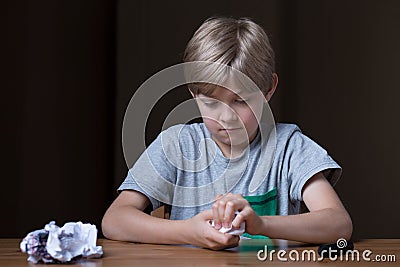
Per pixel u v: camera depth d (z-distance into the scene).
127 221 1.16
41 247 0.86
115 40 3.01
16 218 2.58
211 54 1.22
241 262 0.88
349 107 3.09
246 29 1.28
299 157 1.35
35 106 2.66
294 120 3.06
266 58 1.29
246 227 1.03
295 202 1.38
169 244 1.10
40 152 2.67
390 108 3.11
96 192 2.93
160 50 3.02
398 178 3.10
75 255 0.88
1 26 2.53
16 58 2.58
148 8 3.02
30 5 2.64
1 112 2.53
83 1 2.87
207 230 1.01
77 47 2.84
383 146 3.10
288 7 3.05
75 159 2.83
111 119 3.00
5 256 0.94
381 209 3.10
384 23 3.11
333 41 3.08
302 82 3.06
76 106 2.84
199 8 3.02
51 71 2.72
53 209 2.72
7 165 2.55
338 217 1.17
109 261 0.88
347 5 3.09
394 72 3.10
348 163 3.10
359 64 3.10
